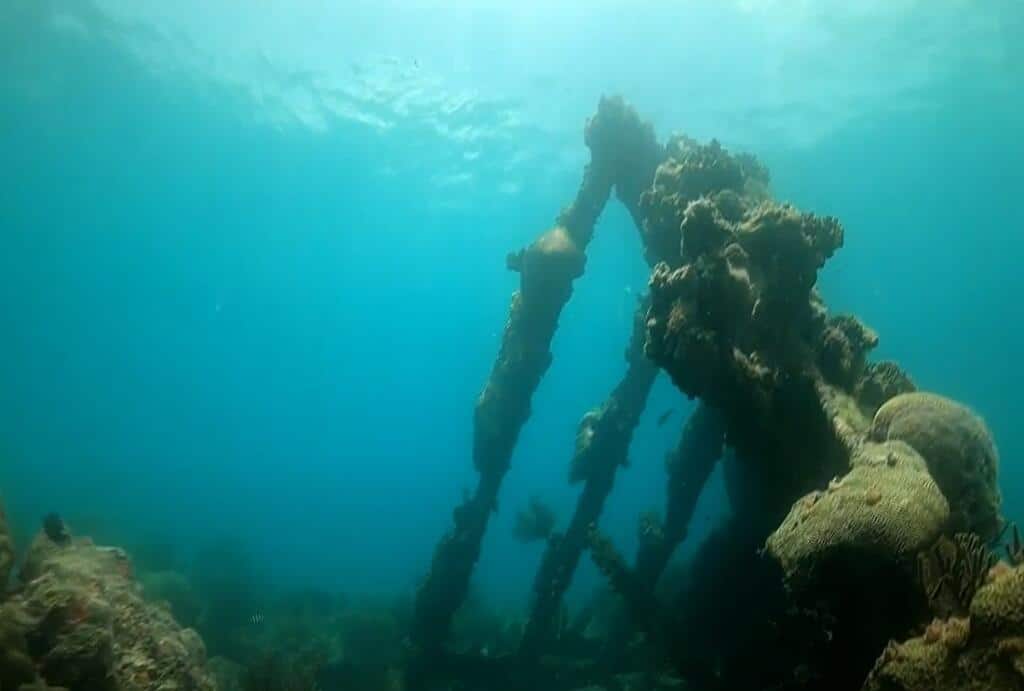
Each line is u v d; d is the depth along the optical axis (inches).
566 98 1034.1
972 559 175.5
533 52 928.3
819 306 314.8
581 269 446.0
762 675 354.3
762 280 282.0
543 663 492.7
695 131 1114.7
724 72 935.7
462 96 1093.8
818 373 280.8
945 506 191.8
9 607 223.3
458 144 1289.4
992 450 236.8
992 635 148.0
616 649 499.2
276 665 402.9
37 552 290.4
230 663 480.4
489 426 448.1
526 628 490.0
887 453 211.9
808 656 216.4
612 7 810.2
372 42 964.6
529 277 443.2
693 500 494.0
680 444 496.7
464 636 599.8
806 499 209.6
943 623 165.6
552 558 490.6
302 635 619.8
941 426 231.5
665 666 459.2
